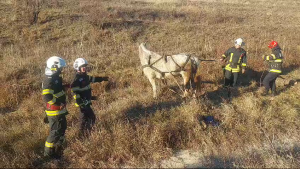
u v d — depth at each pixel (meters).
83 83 4.45
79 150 4.34
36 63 8.59
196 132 4.73
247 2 20.31
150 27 12.73
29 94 6.86
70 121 5.32
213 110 5.66
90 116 4.77
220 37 11.85
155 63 6.09
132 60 9.03
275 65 6.08
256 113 5.31
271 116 5.35
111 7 14.91
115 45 10.80
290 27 13.95
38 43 10.55
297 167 3.86
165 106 5.95
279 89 6.87
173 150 4.49
